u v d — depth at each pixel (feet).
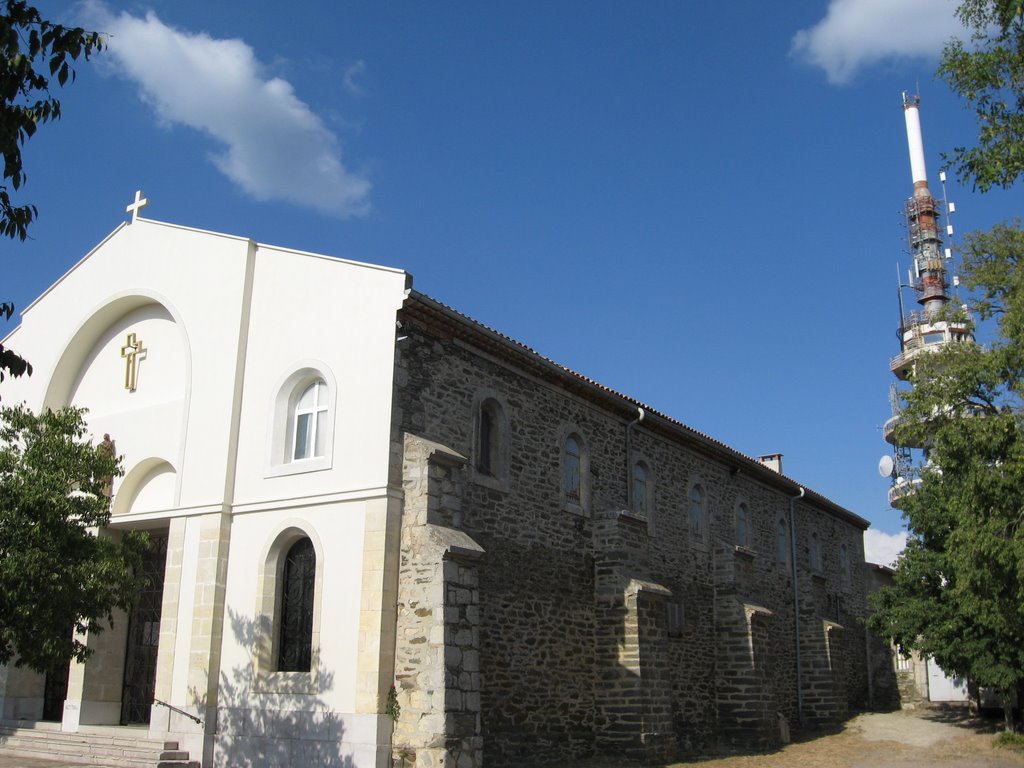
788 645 84.38
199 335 53.83
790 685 82.74
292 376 49.96
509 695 49.21
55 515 38.96
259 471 49.34
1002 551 42.37
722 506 77.77
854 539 108.68
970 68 35.70
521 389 55.83
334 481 46.68
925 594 77.41
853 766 57.72
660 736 55.52
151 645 53.11
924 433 48.44
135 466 54.34
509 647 49.96
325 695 43.57
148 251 58.13
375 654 42.68
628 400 65.00
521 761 49.01
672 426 69.51
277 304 51.85
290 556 48.24
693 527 72.74
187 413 52.65
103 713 52.01
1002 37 35.09
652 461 68.69
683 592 68.74
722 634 71.56
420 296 47.60
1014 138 35.32
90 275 60.70
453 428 49.73
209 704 46.21
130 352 57.77
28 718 54.60
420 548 44.21
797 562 89.71
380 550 44.09
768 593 82.69
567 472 58.85
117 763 45.14
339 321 49.11
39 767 45.47
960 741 69.82
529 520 53.88
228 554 48.96
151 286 57.11
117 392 58.23
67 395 60.70
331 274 50.24
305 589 47.03
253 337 52.19
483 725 46.96
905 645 77.66
